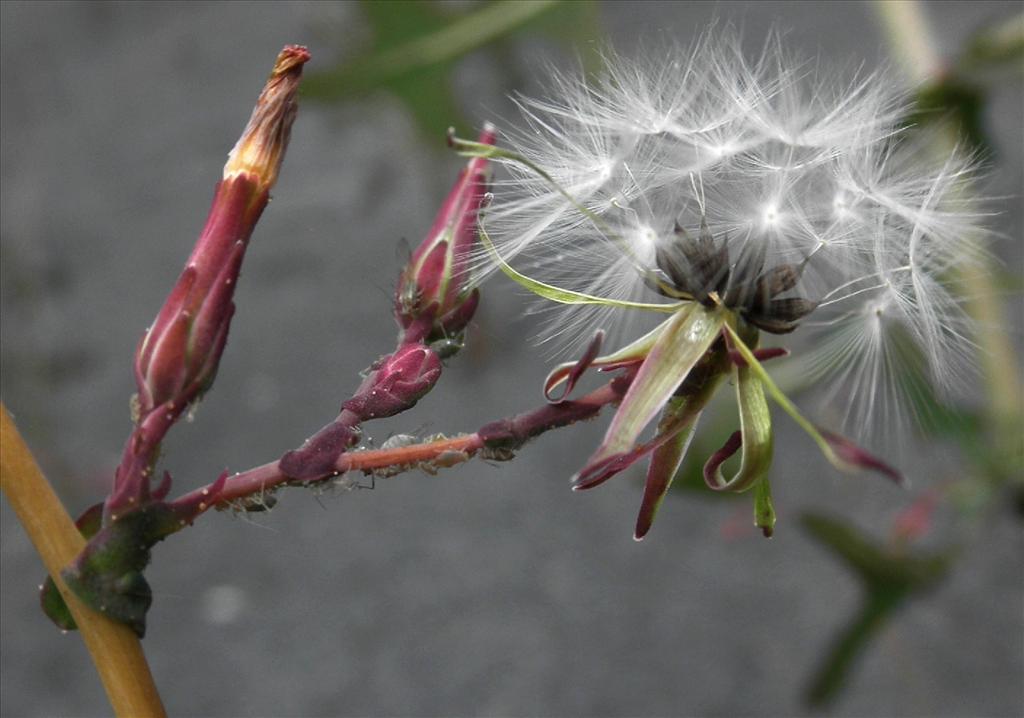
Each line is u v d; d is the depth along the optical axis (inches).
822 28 20.0
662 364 6.0
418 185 23.8
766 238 6.1
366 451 6.0
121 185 27.0
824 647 14.4
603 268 6.2
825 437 5.8
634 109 6.2
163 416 6.0
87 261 24.4
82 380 21.0
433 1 9.1
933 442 8.8
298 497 17.9
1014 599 14.4
